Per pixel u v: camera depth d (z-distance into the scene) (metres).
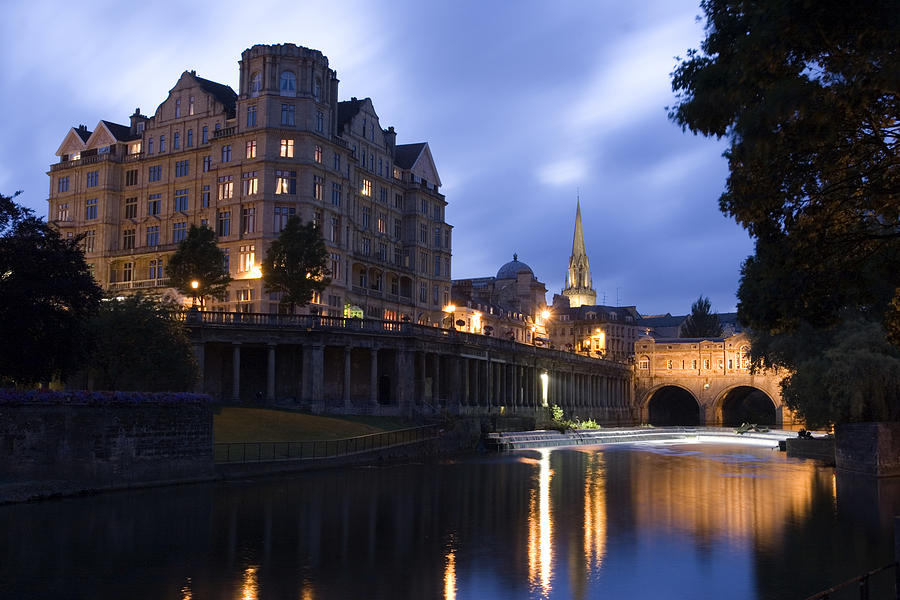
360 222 101.44
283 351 76.88
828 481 54.12
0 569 25.52
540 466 62.66
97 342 52.25
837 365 58.22
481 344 91.75
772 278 24.83
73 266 47.78
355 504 39.69
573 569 27.50
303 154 87.88
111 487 40.34
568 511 39.53
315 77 90.50
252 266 86.75
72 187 103.44
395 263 109.94
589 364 130.62
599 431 100.88
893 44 18.03
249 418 60.91
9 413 36.75
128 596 23.14
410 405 78.19
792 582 26.08
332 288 90.81
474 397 91.31
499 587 25.00
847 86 19.02
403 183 113.00
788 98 19.55
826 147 21.66
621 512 39.47
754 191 22.78
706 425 146.25
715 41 22.86
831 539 33.03
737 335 145.12
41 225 47.72
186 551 28.58
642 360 153.25
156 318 57.31
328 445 57.34
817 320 25.12
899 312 27.34
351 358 80.25
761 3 20.62
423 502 41.06
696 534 33.97
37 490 37.06
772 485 51.41
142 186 99.75
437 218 119.56
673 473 58.97
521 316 156.25
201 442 45.94
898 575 17.25
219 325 69.06
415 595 23.89
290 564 27.27
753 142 20.38
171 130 98.62
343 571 26.55
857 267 24.34
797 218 23.45
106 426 40.19
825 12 18.78
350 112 102.62
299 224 74.62
